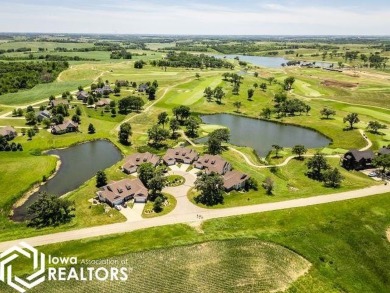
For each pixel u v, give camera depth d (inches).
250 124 6924.2
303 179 4360.2
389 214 3412.9
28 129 6043.3
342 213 3405.5
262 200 3663.9
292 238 3046.3
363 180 4291.3
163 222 3243.1
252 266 2719.0
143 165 4094.5
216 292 2474.2
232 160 4874.5
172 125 5944.9
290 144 5767.7
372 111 7534.5
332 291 2539.4
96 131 6156.5
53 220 3294.8
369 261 2837.1
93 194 3833.7
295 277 2642.7
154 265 2679.6
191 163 4751.5
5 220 3378.4
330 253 2898.6
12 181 4121.6
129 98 7258.9
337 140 5890.8
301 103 7529.5
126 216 3363.7
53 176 4426.7
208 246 2901.1
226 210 3454.7
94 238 2984.7
